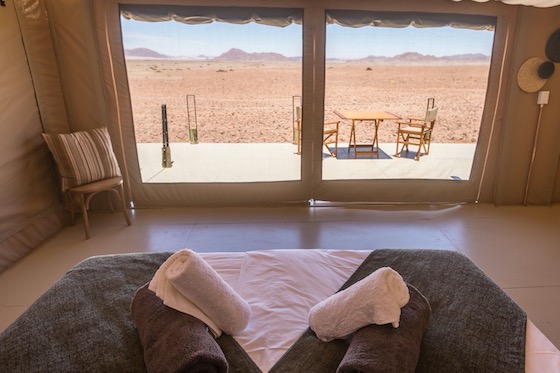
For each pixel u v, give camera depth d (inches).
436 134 144.8
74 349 47.9
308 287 64.6
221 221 135.8
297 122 141.6
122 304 57.4
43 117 123.4
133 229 129.3
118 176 128.1
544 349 48.1
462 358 46.9
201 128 140.9
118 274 65.3
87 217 129.6
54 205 130.6
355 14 130.3
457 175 149.6
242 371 46.7
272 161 145.7
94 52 127.8
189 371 41.8
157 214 142.1
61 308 55.3
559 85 135.6
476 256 110.3
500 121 142.4
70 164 115.8
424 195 150.9
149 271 67.6
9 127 108.7
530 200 149.3
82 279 63.0
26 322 52.3
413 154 147.2
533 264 105.6
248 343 52.2
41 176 123.6
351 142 144.7
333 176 148.5
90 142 121.4
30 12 115.6
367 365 40.7
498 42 134.5
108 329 51.8
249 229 129.1
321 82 136.9
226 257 73.8
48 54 123.0
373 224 133.1
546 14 128.0
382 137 144.7
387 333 44.8
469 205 150.4
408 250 74.5
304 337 52.7
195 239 121.8
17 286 96.2
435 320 53.5
